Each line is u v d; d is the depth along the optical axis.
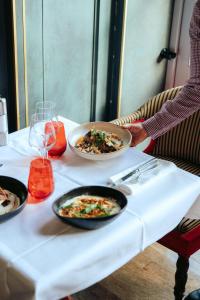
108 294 2.03
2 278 1.22
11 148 1.77
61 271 1.19
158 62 3.31
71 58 2.79
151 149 2.37
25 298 1.18
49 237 1.29
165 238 1.83
